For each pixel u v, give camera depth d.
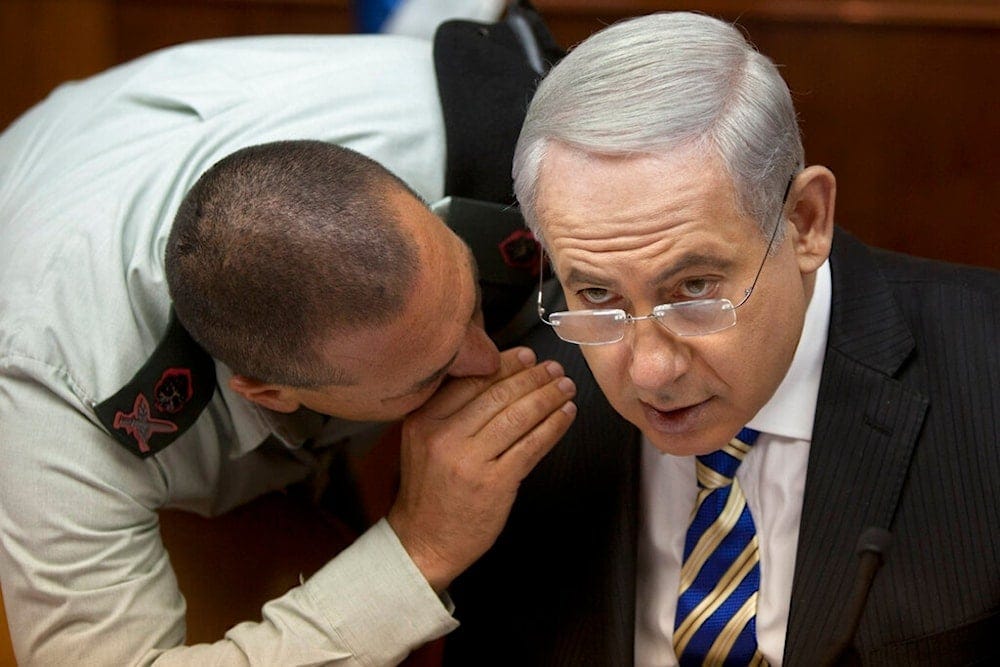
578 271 2.38
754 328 2.43
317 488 3.98
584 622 2.92
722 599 2.85
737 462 2.82
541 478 3.04
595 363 2.57
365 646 2.92
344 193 2.59
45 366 2.94
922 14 5.91
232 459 3.37
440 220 2.77
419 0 4.92
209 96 3.43
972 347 2.69
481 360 2.86
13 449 2.94
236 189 2.62
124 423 2.93
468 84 3.38
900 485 2.64
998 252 6.12
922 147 6.11
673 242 2.28
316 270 2.53
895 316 2.75
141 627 2.99
